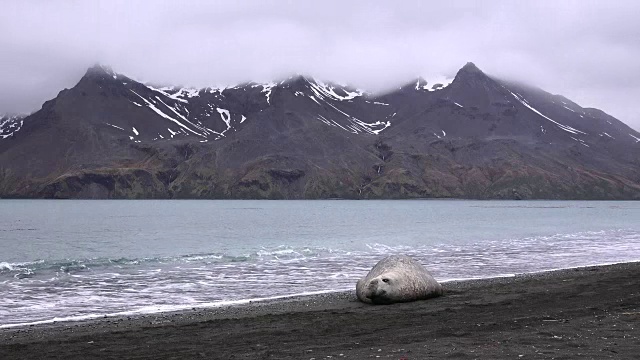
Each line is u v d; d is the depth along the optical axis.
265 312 18.94
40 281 27.94
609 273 28.30
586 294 20.70
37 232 75.50
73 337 14.91
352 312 18.12
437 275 30.03
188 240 60.41
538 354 10.61
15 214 140.25
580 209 197.75
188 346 13.29
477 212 161.25
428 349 11.49
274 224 94.56
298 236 65.25
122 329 16.17
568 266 34.28
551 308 17.45
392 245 50.56
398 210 179.75
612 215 139.38
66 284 26.89
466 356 10.61
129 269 33.09
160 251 47.09
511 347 11.38
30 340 14.68
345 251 44.25
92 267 34.38
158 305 21.16
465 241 55.66
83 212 156.38
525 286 23.72
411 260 21.92
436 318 16.28
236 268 33.19
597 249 46.28
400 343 12.43
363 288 20.83
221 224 95.56
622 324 13.95
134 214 143.38
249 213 151.50
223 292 24.41
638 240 56.72
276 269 32.62
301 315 17.77
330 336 13.94
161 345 13.52
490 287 23.70
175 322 17.31
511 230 75.56
